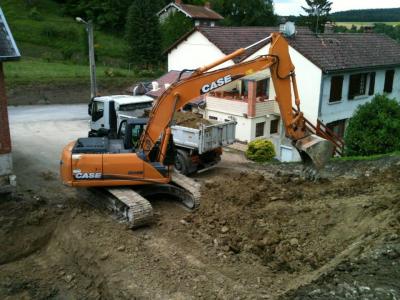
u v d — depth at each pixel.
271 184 12.97
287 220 10.54
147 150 11.40
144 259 9.26
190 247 9.77
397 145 15.80
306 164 11.41
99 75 37.25
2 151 11.77
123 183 11.20
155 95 24.45
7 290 9.07
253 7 63.84
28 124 23.97
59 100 31.69
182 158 14.66
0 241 10.34
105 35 53.31
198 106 22.61
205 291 8.09
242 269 8.89
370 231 8.84
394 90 24.80
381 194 11.20
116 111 16.64
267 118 21.38
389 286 6.66
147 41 42.25
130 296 8.08
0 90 11.48
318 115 20.56
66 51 44.16
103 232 10.35
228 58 10.77
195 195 11.51
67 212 11.52
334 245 9.16
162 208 11.93
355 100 22.36
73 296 8.92
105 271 9.02
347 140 16.94
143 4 42.53
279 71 10.84
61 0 58.94
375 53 23.50
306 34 22.28
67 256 10.19
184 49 27.17
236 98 21.55
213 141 14.60
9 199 12.01
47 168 15.45
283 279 8.45
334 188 12.21
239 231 10.32
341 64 20.73
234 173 15.34
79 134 21.70
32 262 10.12
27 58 42.53
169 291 8.12
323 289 6.91
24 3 56.09
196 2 62.16
